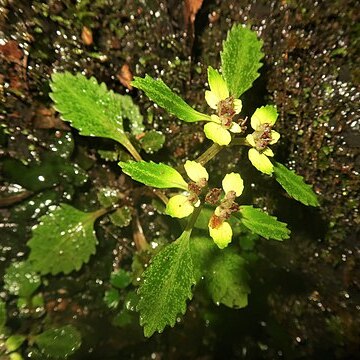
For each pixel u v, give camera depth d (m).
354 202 0.08
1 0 0.06
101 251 0.08
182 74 0.08
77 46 0.07
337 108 0.08
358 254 0.08
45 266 0.07
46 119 0.07
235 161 0.08
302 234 0.09
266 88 0.08
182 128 0.08
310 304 0.09
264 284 0.09
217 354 0.08
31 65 0.07
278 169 0.06
